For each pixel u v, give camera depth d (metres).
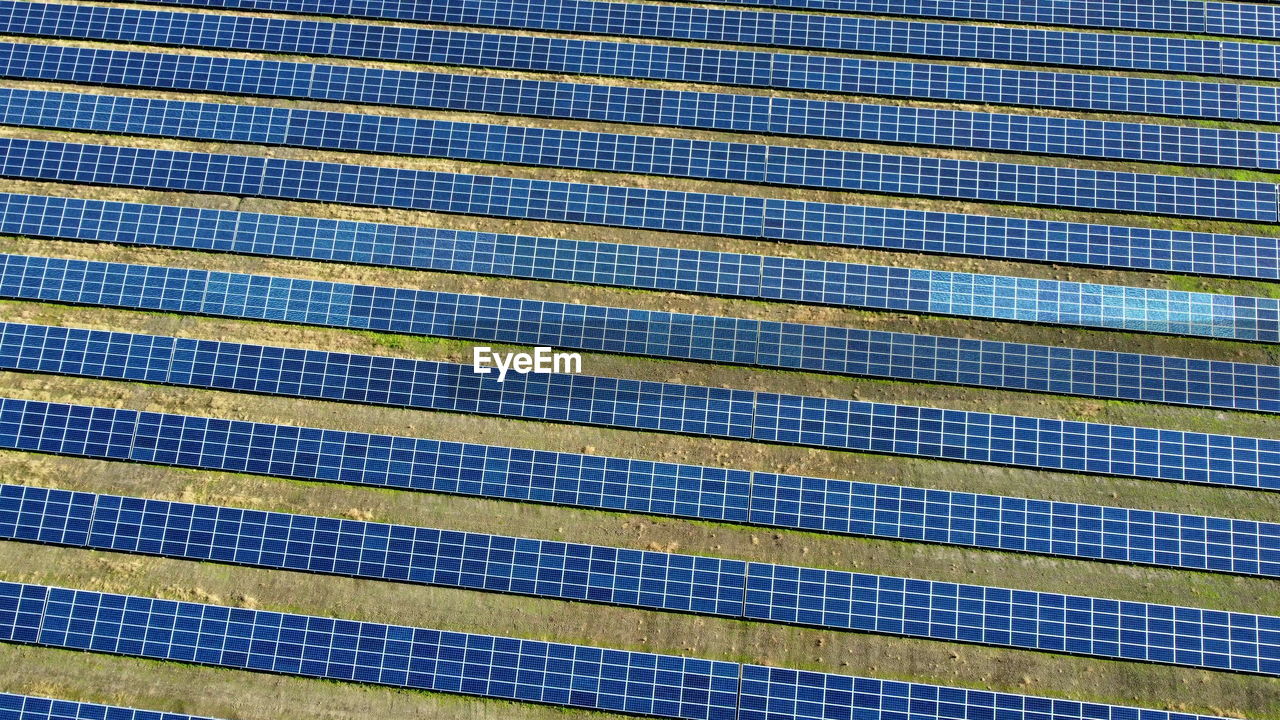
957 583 18.86
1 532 19.22
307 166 22.30
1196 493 19.41
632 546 19.36
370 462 19.86
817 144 22.69
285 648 18.61
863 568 19.11
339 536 19.31
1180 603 18.67
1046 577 18.91
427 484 19.75
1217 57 22.91
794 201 21.78
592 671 18.52
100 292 21.11
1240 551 18.84
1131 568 18.95
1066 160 22.22
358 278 21.47
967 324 20.80
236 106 22.83
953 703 18.05
